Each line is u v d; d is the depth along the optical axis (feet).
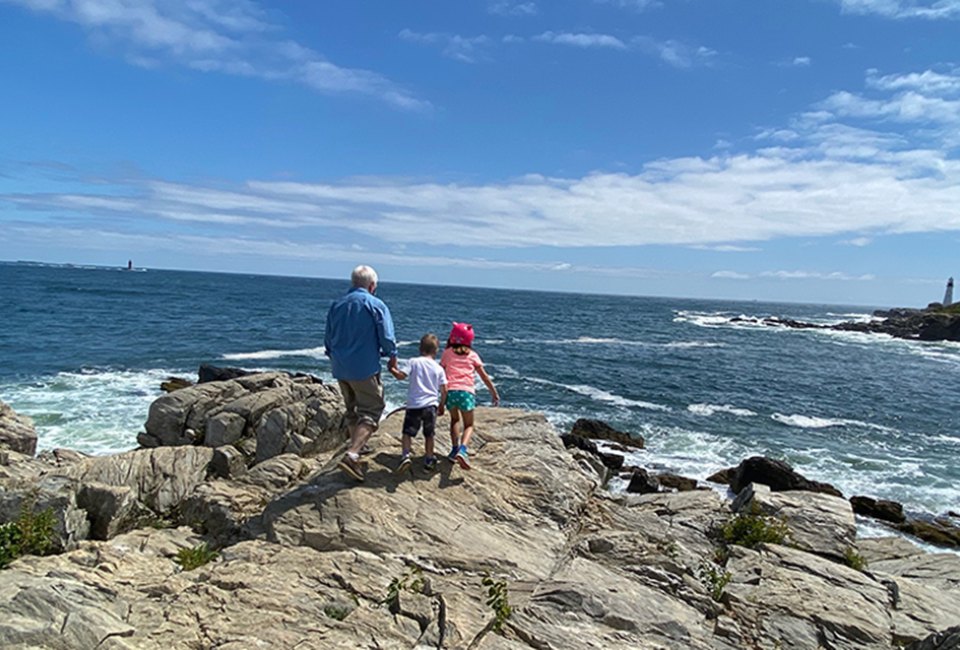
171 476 34.37
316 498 21.63
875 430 89.92
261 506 29.17
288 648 15.02
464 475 24.18
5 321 151.53
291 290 448.24
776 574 25.86
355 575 18.53
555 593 19.10
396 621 16.72
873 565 32.78
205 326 174.29
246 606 16.63
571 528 24.27
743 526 30.86
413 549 20.06
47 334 134.62
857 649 21.84
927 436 87.71
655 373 132.57
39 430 61.98
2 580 16.57
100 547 21.18
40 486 28.37
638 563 23.54
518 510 23.52
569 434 71.61
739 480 58.59
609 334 230.27
